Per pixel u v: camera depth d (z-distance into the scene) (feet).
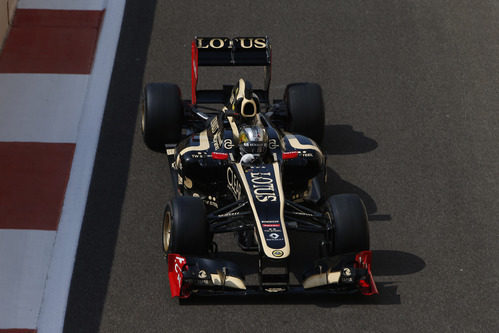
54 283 104.06
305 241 113.80
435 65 161.89
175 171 121.08
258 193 100.17
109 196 122.01
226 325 96.78
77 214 117.39
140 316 98.48
